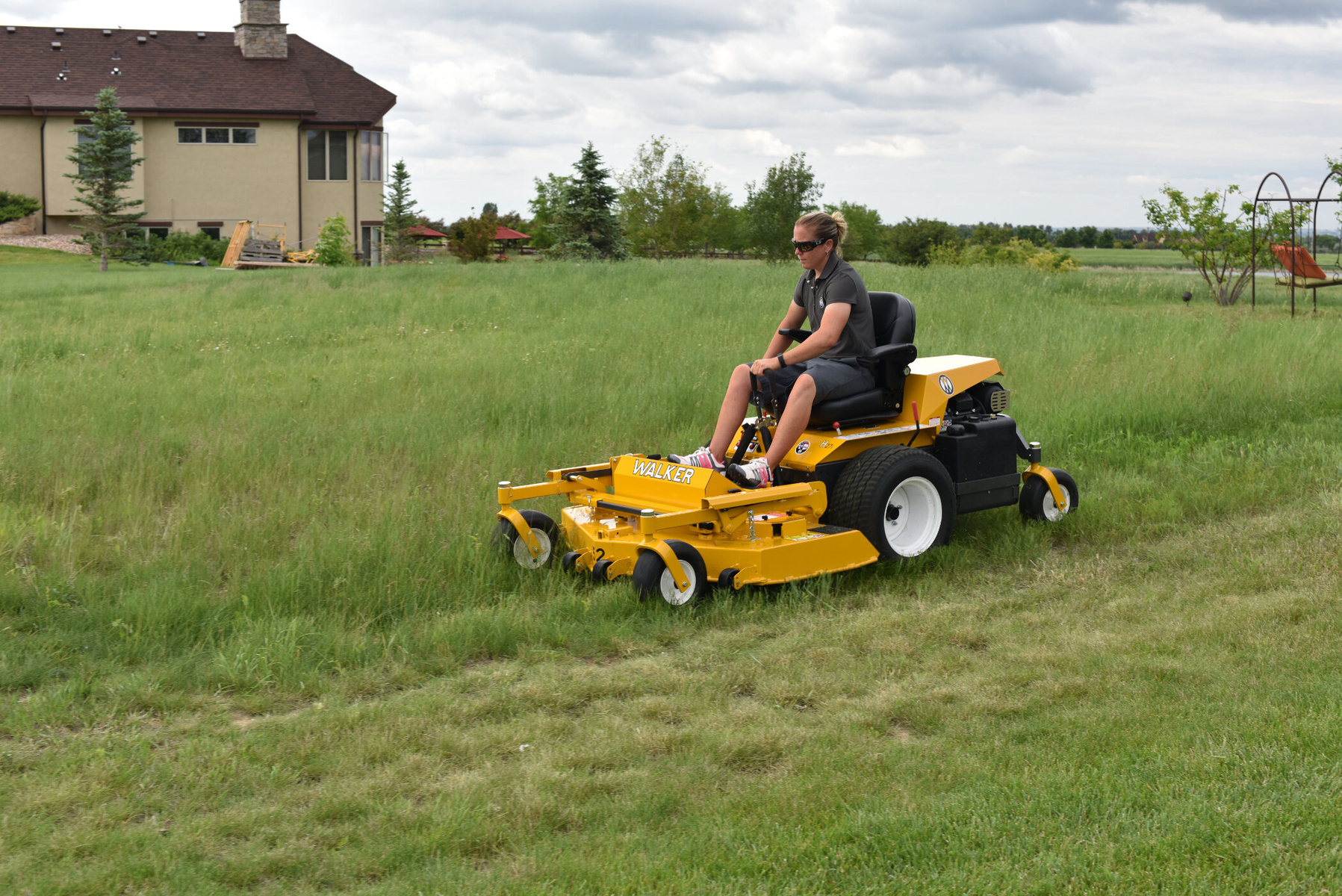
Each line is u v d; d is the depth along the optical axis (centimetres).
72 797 369
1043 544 664
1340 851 316
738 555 560
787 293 1783
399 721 429
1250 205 2091
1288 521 675
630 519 600
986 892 306
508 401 938
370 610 550
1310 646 479
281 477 747
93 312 1639
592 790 377
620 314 1534
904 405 646
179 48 4641
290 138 4475
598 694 464
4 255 4038
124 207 4038
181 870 327
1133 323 1465
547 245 7050
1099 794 353
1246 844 322
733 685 467
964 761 386
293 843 343
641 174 4853
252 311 1645
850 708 441
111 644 501
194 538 629
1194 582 582
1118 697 436
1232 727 395
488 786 378
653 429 884
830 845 332
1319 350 1210
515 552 614
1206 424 944
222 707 450
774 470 620
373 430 848
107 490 716
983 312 1536
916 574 613
